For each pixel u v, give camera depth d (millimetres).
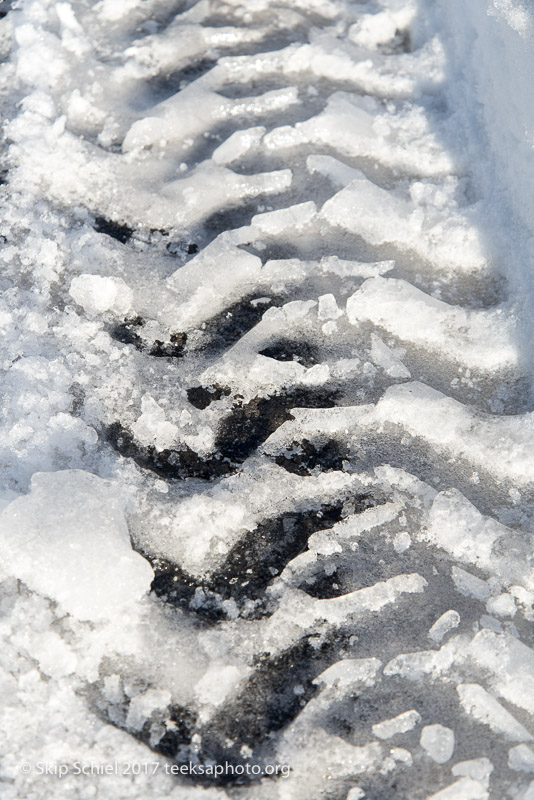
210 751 1380
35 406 1489
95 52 1719
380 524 1462
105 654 1403
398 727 1386
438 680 1401
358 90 1710
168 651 1408
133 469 1474
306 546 1455
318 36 1746
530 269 1558
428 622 1423
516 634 1419
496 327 1547
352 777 1372
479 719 1389
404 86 1711
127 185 1627
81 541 1423
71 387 1508
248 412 1512
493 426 1499
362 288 1567
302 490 1477
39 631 1403
